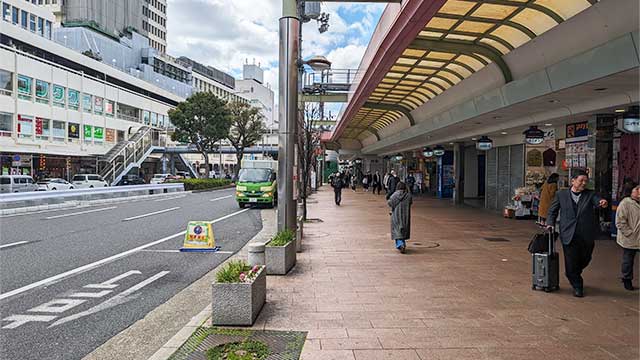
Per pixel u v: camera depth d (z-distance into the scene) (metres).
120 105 57.78
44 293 7.24
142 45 85.31
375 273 8.30
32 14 49.44
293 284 7.46
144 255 10.49
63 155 44.69
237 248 11.58
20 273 8.53
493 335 5.12
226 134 51.22
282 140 9.62
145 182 51.97
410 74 16.53
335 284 7.46
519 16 10.34
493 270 8.60
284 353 4.60
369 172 53.09
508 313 5.94
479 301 6.49
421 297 6.69
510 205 18.80
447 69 15.36
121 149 49.50
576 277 6.80
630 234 7.13
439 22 10.91
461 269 8.68
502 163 20.66
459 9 10.08
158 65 85.50
